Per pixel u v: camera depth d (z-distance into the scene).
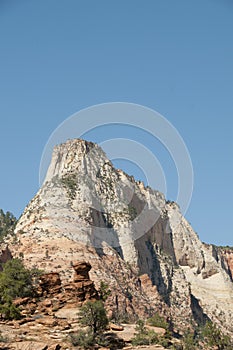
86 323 83.38
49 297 94.75
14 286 96.38
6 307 84.31
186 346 91.00
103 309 84.88
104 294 103.31
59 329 81.81
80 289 93.88
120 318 119.31
